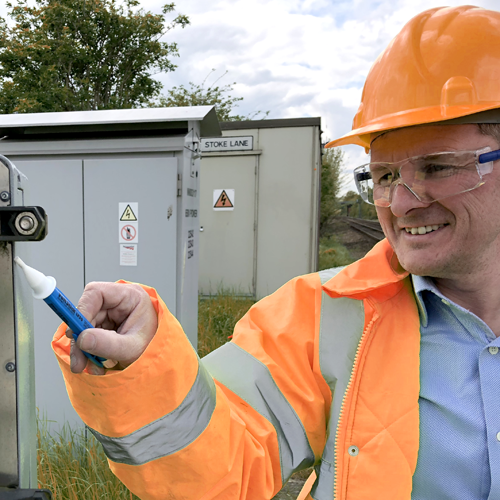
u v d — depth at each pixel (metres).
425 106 0.80
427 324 0.95
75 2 14.61
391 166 0.83
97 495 1.95
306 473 2.86
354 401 0.90
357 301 0.98
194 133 2.75
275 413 0.94
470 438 0.85
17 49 13.07
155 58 16.95
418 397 0.89
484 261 0.84
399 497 0.84
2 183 0.59
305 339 0.99
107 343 0.58
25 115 2.69
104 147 2.63
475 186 0.76
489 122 0.75
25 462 0.68
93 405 0.65
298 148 6.32
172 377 0.66
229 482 0.78
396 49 0.87
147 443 0.69
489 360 0.87
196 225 3.02
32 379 0.71
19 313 0.64
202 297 6.53
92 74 15.35
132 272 2.68
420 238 0.83
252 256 6.56
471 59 0.78
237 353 1.00
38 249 2.75
